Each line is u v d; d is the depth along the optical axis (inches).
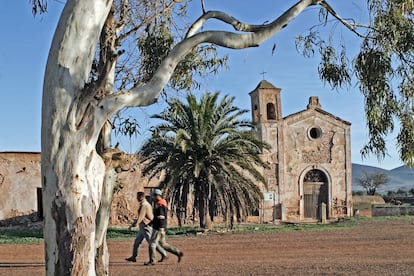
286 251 739.4
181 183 1097.4
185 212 1110.4
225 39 289.0
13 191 1312.7
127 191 1401.3
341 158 1711.4
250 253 719.7
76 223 245.8
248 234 1059.9
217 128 1094.4
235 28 316.2
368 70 344.8
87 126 251.9
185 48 283.4
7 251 786.2
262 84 1704.0
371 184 3253.0
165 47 380.5
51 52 254.4
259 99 1689.2
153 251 593.6
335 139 1713.8
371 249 750.5
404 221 1400.1
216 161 1092.5
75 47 253.3
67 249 243.9
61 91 249.4
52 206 246.7
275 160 1665.8
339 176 1704.0
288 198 1660.9
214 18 321.4
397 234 991.6
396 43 347.6
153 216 599.5
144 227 600.4
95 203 253.9
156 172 1146.7
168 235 1062.4
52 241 246.4
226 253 721.0
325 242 864.3
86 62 256.5
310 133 1708.9
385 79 349.7
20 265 619.8
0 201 1306.6
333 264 591.5
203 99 1093.1
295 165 1679.4
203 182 1098.1
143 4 366.0
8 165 1315.2
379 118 353.4
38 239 992.9
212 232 1096.2
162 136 1102.4
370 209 1867.6
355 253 703.1
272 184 1653.5
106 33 330.3
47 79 252.7
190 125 1089.4
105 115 259.6
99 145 321.4
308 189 1692.9
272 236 1010.1
